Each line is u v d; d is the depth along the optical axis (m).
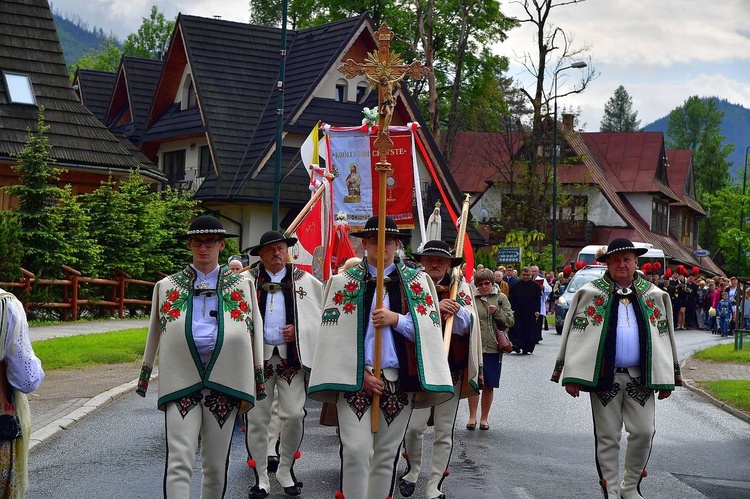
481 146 60.06
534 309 23.75
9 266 24.27
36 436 11.08
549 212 51.38
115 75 51.69
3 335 6.09
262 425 9.04
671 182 73.38
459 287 9.35
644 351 8.50
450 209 12.23
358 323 7.26
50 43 33.38
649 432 8.52
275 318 9.39
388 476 7.27
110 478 9.35
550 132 53.38
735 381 18.47
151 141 43.00
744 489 9.77
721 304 36.34
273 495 8.97
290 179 39.06
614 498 8.48
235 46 42.69
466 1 45.00
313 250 13.61
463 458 11.00
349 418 7.15
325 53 41.78
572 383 8.56
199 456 10.57
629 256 8.64
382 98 7.48
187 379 7.17
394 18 49.03
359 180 15.66
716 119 112.12
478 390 9.34
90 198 28.92
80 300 26.77
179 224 31.64
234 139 39.88
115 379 15.83
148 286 30.12
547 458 11.08
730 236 72.12
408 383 7.21
